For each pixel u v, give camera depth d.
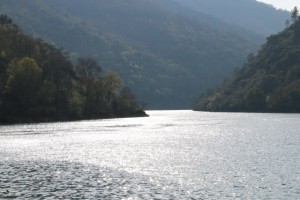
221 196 40.97
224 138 98.56
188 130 126.50
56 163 61.41
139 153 72.06
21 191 43.72
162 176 50.94
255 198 40.06
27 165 59.62
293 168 54.69
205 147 80.38
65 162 62.31
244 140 92.69
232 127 138.12
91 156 68.56
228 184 46.03
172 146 82.69
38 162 62.38
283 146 79.25
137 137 102.75
